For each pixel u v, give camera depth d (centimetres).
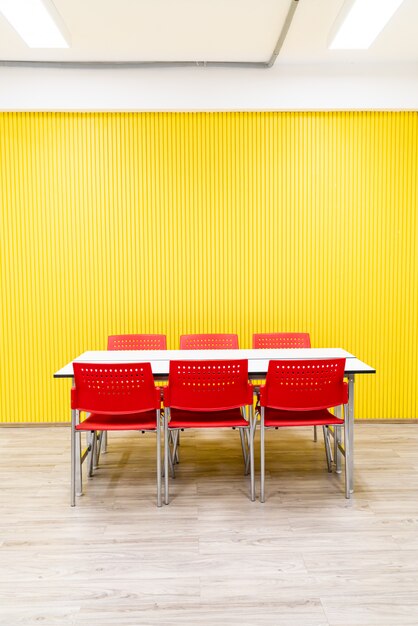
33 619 213
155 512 306
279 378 308
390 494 328
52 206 457
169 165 457
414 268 471
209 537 276
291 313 472
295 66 444
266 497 325
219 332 472
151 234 462
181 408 311
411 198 466
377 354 476
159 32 383
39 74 438
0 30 377
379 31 358
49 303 464
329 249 468
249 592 229
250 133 457
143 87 441
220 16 359
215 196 461
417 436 442
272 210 464
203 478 357
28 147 452
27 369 468
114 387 302
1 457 398
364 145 461
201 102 444
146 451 414
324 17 362
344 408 326
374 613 215
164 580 238
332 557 256
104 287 464
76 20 362
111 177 456
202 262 466
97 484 348
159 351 397
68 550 264
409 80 446
